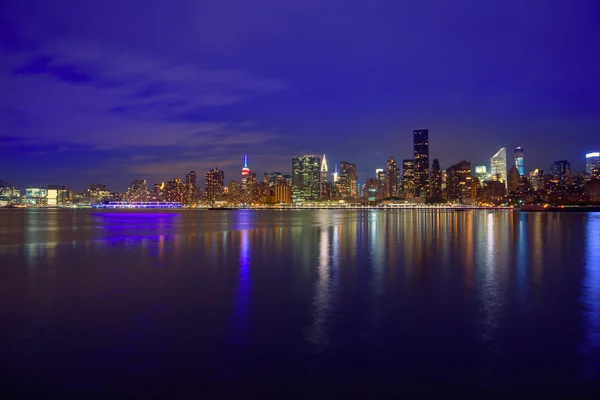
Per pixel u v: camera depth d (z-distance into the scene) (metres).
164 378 9.49
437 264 27.72
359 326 13.35
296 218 152.25
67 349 11.35
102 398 8.60
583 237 51.12
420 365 10.12
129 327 13.35
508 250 36.31
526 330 12.80
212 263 28.89
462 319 14.09
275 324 13.62
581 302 16.55
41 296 18.16
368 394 8.70
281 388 8.98
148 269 26.19
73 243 46.62
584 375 9.51
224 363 10.32
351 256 32.56
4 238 54.66
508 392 8.75
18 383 9.28
